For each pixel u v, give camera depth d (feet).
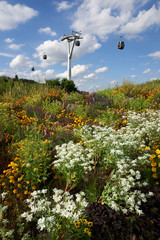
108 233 5.53
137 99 24.50
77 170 7.56
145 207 6.07
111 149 8.11
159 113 16.24
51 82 43.19
